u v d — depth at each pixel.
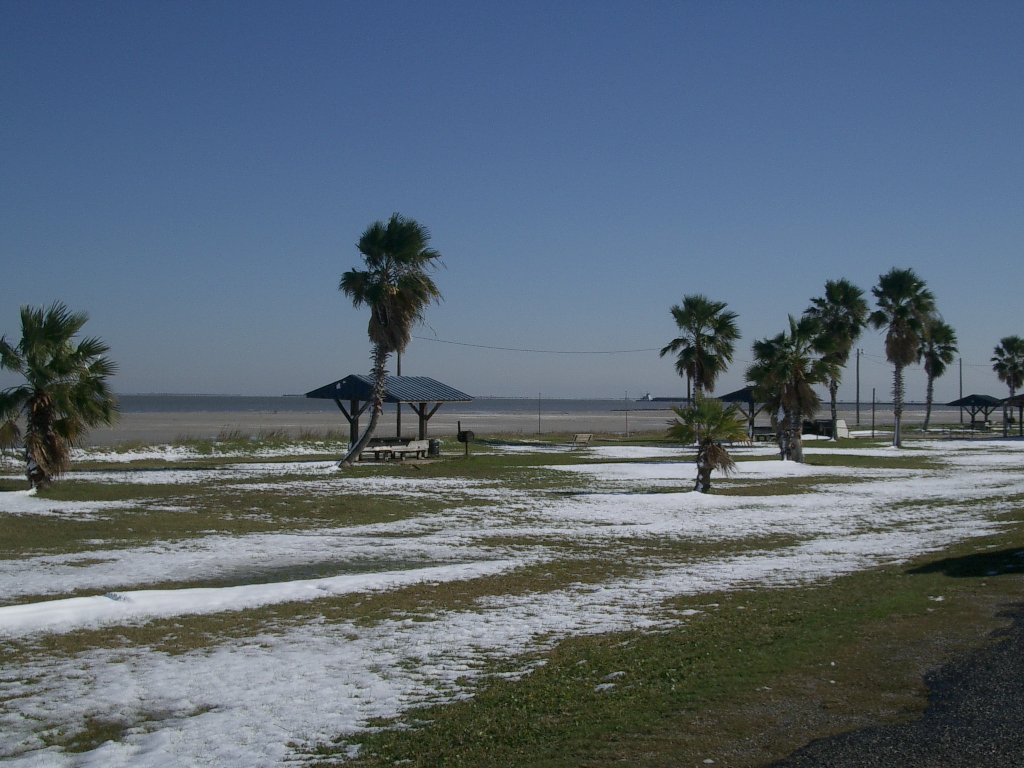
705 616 10.36
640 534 18.47
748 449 47.75
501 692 7.47
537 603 11.47
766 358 38.56
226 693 7.64
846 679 7.24
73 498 22.69
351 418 39.12
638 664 8.09
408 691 7.64
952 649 8.09
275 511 21.56
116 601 11.28
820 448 49.34
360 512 21.61
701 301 46.94
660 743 5.88
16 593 12.22
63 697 7.57
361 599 11.75
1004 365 86.50
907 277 52.25
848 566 14.02
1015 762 5.32
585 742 5.99
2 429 22.98
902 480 31.00
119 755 6.18
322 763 5.93
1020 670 7.31
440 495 25.08
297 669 8.40
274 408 178.38
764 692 6.94
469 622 10.39
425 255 32.97
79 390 23.28
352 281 32.47
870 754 5.52
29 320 23.03
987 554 14.27
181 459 37.41
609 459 39.75
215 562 15.05
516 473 31.97
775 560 14.98
